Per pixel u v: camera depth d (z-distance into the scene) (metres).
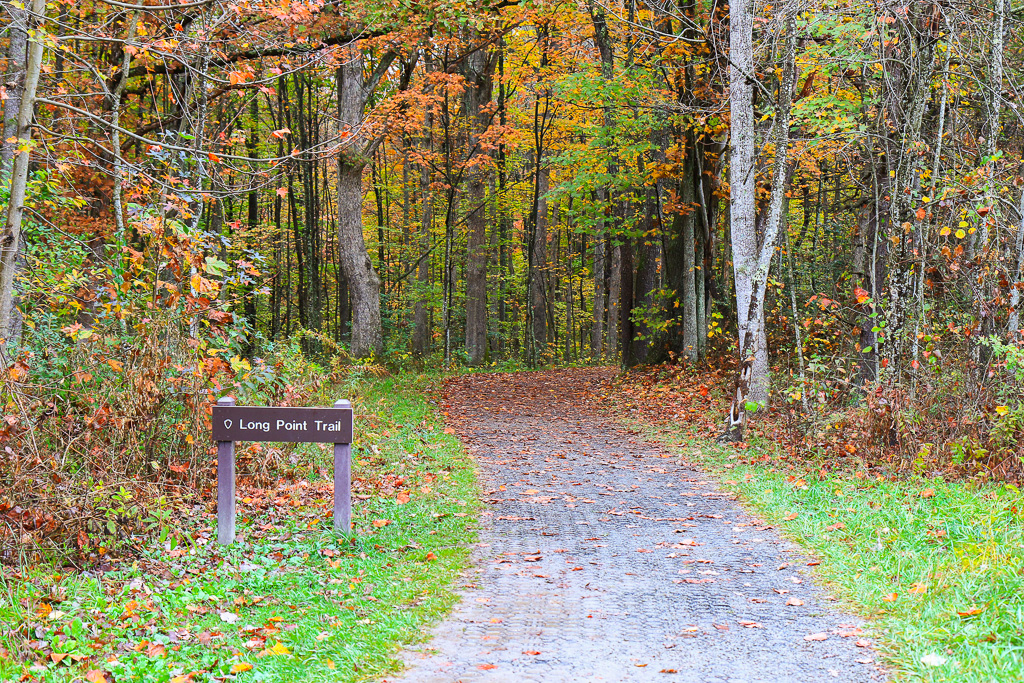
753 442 12.08
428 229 30.31
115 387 7.64
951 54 10.64
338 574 6.44
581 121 20.25
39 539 6.13
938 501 7.51
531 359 33.53
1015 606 4.79
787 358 15.97
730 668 4.55
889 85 11.09
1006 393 8.99
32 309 8.55
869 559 6.34
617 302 34.28
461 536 7.64
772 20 12.41
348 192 22.84
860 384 13.09
